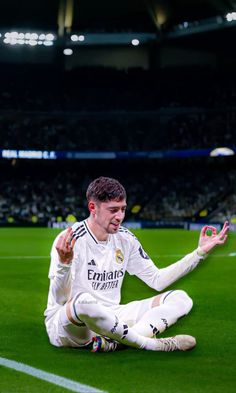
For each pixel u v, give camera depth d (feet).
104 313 21.07
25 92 207.10
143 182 208.54
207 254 22.62
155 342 22.65
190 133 204.03
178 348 23.18
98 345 22.35
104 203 21.22
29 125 207.92
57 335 23.02
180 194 201.26
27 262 69.77
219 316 33.55
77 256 22.15
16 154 196.85
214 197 195.00
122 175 212.64
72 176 211.41
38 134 206.59
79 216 198.90
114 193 21.11
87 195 21.86
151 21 193.98
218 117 203.51
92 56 211.41
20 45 206.90
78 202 203.41
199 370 20.70
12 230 161.07
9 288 46.52
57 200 202.80
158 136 207.82
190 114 204.64
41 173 210.38
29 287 47.21
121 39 195.11
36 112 204.23
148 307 23.34
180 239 117.70
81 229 22.44
